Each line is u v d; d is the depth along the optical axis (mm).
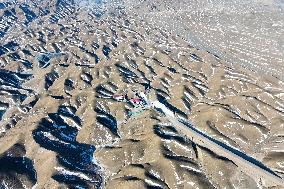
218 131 167250
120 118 176750
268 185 136500
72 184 139125
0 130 173625
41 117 173500
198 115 176375
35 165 150375
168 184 137250
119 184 137500
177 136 158625
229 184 137500
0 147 158750
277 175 141500
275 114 177500
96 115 175625
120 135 166625
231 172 140875
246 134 165250
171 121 169625
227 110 176000
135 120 172125
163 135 157750
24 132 164500
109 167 149250
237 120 170125
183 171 140250
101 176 145625
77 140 165000
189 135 160500
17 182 141250
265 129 167750
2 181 140000
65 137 164625
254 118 177625
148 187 134500
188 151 150375
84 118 178000
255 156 153375
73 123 174375
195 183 136375
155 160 145875
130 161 149875
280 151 153125
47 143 158125
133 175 140625
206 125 169250
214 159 145750
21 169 146500
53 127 169500
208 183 137750
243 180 138125
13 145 156500
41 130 164125
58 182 139000
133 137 162000
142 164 144375
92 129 167625
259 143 161125
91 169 148375
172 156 147625
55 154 150750
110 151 155250
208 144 155000
